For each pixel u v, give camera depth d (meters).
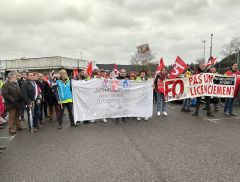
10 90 8.10
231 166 4.85
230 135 7.12
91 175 4.60
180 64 10.34
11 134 8.03
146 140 6.80
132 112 9.62
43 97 9.67
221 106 12.84
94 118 9.33
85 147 6.31
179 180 4.28
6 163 5.37
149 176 4.48
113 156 5.58
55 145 6.57
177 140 6.72
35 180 4.47
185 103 11.46
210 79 10.09
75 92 9.08
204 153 5.62
